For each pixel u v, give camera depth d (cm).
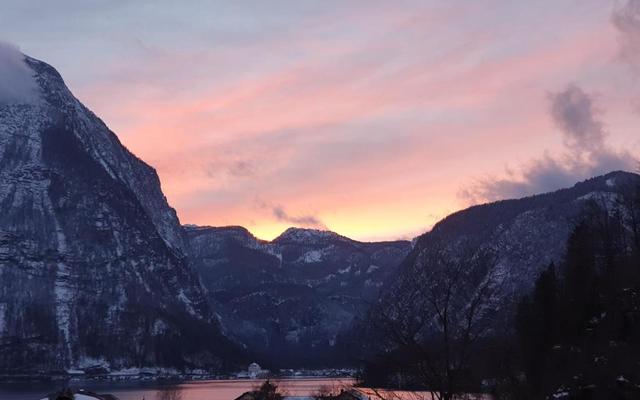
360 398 4241
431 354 3819
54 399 7412
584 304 8519
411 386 3878
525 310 7444
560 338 7619
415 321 3888
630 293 8406
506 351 5300
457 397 3869
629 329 7544
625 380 6322
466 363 3844
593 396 6281
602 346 7100
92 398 7869
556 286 8981
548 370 6588
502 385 5328
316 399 8969
